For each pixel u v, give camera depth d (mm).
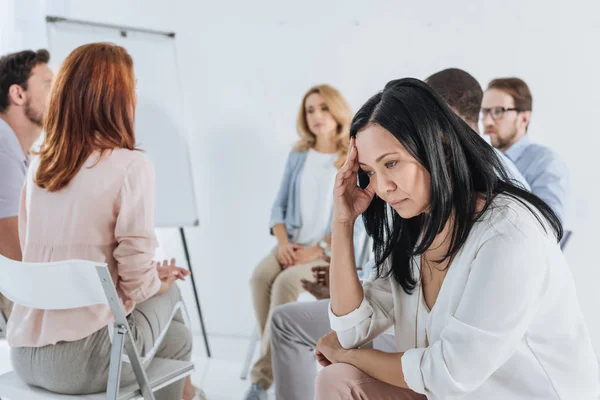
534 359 1163
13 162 2225
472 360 1100
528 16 2717
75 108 1636
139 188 1641
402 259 1322
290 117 3115
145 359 1677
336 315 1357
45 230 1639
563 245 2215
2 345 2904
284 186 2904
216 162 3254
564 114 2707
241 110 3184
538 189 2590
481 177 1173
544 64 2717
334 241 1354
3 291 1556
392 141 1130
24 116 2420
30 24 3176
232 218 3258
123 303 1654
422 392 1179
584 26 2637
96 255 1619
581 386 1180
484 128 2721
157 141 2943
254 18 3104
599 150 2660
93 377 1550
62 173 1620
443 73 2080
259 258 3232
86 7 3297
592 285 2705
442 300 1215
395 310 1358
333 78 3039
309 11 3029
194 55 3219
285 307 1790
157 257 3387
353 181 1336
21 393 1592
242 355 3021
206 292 3350
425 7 2863
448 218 1170
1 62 2369
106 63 1668
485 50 2801
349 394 1279
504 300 1088
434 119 1126
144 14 3248
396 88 1169
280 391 1809
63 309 1552
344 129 2840
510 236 1109
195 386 2553
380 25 2941
